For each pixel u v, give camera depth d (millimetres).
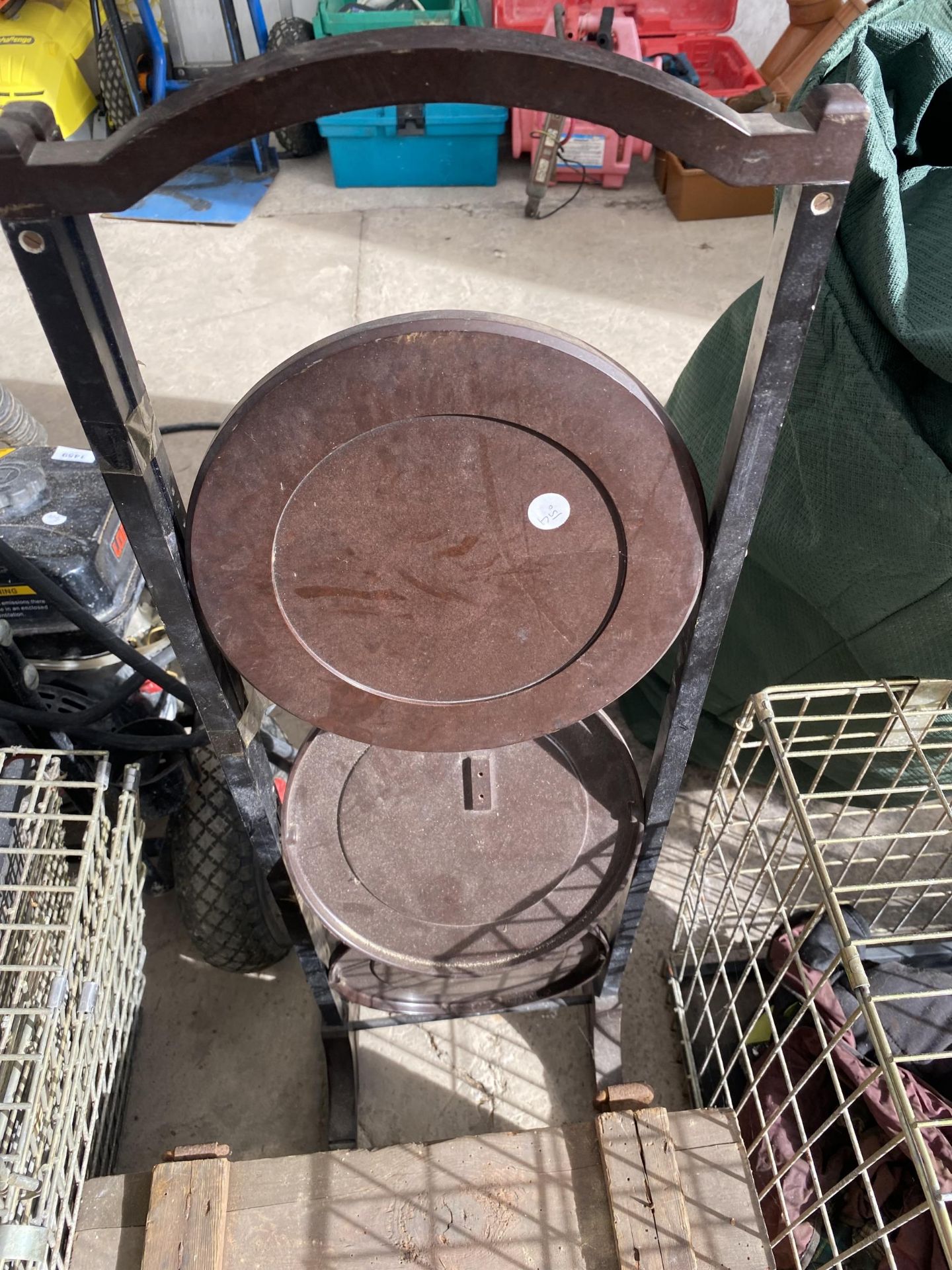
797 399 1205
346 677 820
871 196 1075
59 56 3404
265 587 745
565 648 812
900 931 1520
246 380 2768
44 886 1072
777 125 551
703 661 880
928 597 1145
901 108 1214
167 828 1551
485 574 751
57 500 1343
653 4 3627
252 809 1000
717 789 1268
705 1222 1021
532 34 528
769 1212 1252
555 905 1178
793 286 616
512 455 678
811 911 1567
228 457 663
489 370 625
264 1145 1431
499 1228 1024
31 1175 982
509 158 3797
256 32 3557
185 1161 1045
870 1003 836
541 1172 1062
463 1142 1084
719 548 776
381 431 658
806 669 1441
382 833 1088
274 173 3674
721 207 3338
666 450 678
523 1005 1398
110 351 642
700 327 2900
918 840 1749
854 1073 1293
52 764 1217
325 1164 1062
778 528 1296
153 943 1638
